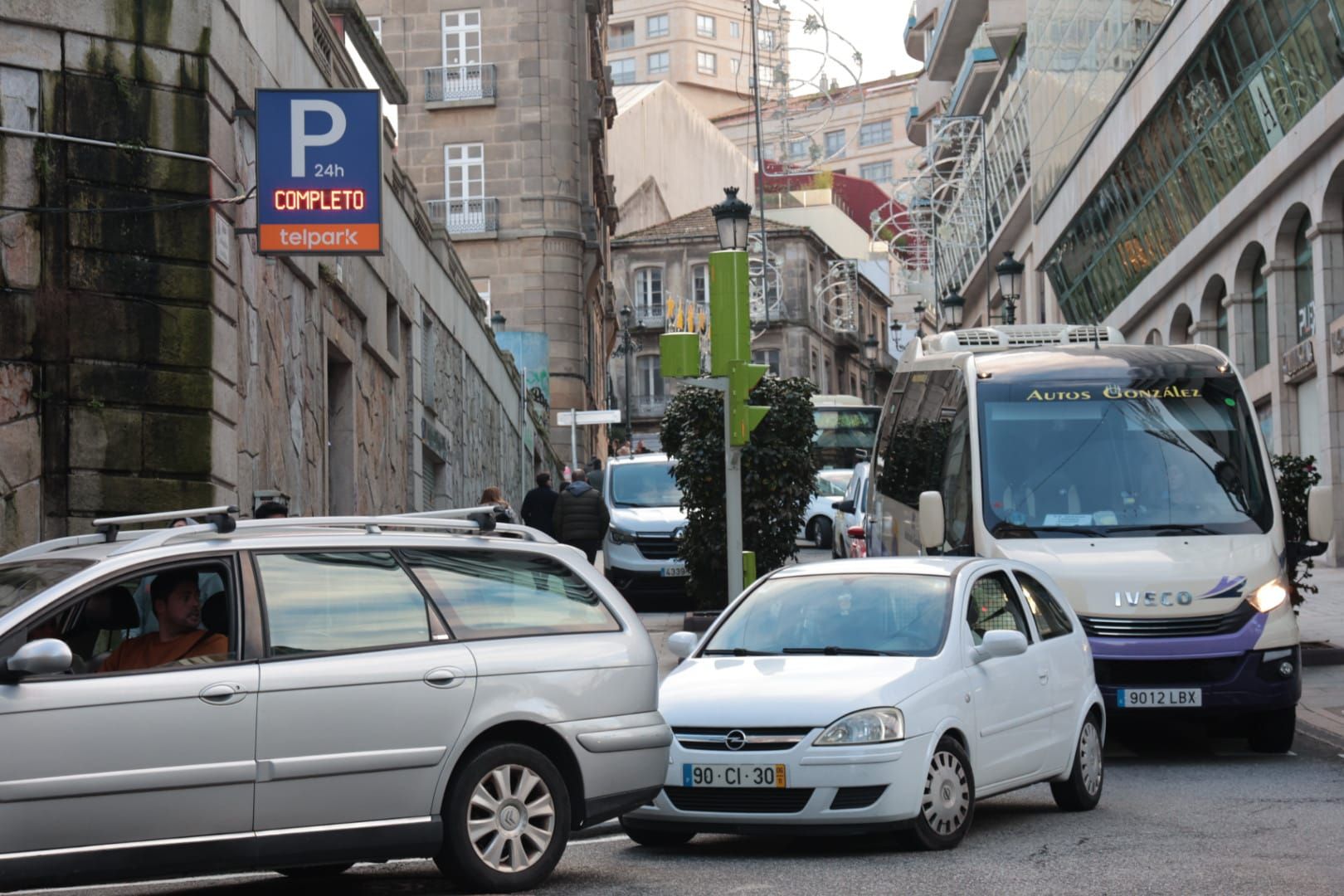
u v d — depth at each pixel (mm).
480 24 93438
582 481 45562
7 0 24703
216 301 26312
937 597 18359
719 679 17453
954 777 16859
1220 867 15320
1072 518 25031
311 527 14586
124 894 15523
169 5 26094
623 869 16078
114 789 12695
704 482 37406
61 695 12664
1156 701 23438
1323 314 59594
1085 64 90000
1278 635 23734
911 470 31266
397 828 13914
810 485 37938
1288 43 58406
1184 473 25328
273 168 26938
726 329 30625
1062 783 19391
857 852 16719
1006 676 18188
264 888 15539
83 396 25016
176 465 25641
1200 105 68750
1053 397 26312
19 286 24766
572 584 15648
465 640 14602
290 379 31609
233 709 13258
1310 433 63062
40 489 24703
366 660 13969
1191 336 79062
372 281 39781
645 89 180375
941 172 145125
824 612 18672
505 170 93125
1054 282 105938
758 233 173500
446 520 15352
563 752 14953
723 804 16594
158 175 25891
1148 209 80562
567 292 93125
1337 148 57031
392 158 42688
